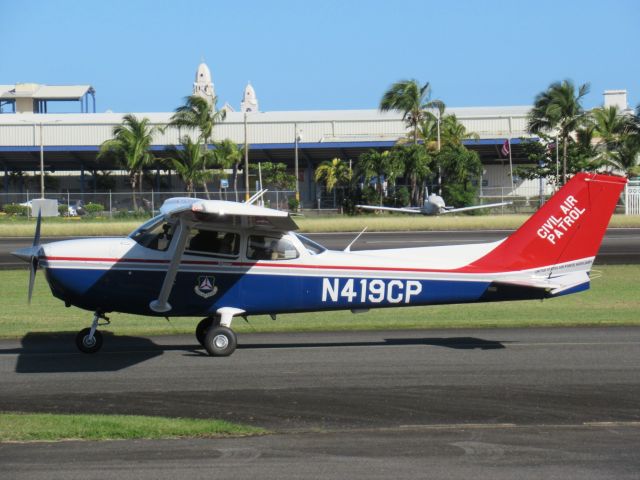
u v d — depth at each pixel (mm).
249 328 31875
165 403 19672
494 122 158250
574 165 135625
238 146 152875
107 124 159250
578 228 27344
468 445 16312
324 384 21703
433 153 134000
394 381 22062
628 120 134000
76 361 25156
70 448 16047
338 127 159375
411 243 70188
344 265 26656
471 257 27203
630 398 20203
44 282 47656
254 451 15914
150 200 140125
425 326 32125
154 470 14828
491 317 34938
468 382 21953
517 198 138250
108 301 26062
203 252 26125
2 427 17359
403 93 133500
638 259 58219
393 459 15469
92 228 86938
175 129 156000
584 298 41281
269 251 26453
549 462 15328
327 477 14516
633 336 29672
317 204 154500
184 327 32250
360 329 31641
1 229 85688
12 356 26094
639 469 14977
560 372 23250
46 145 158250
